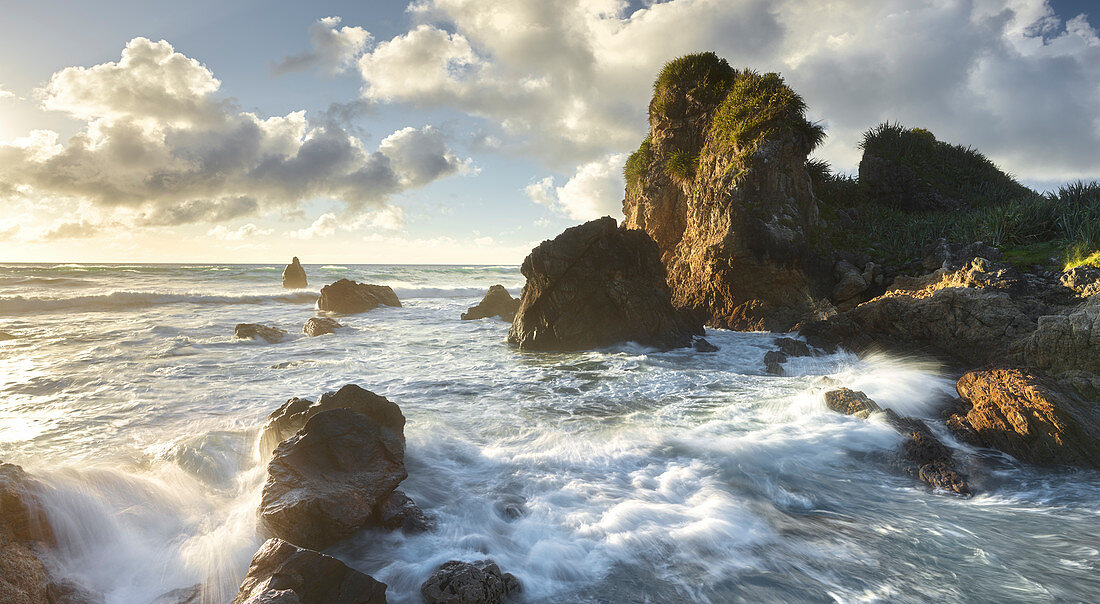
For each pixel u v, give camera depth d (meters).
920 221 27.03
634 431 11.05
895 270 23.59
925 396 13.56
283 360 19.11
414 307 39.53
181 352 20.36
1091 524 7.70
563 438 10.62
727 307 25.67
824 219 27.83
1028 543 7.12
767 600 5.83
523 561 6.54
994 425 10.69
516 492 8.31
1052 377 12.65
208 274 65.81
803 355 18.56
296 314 34.38
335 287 36.75
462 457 9.66
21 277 53.12
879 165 33.53
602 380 15.86
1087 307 12.97
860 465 9.77
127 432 10.74
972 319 17.17
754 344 21.61
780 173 25.09
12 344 21.67
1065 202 22.45
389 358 19.72
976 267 19.06
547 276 22.48
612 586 6.08
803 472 9.34
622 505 7.82
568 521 7.42
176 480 8.23
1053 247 20.09
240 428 10.95
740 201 25.06
